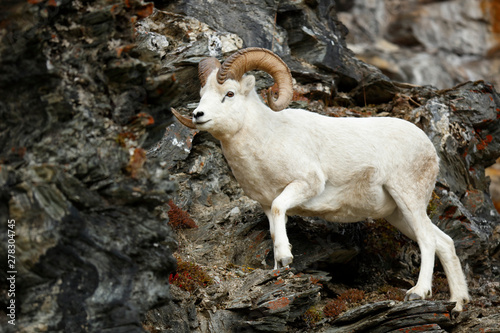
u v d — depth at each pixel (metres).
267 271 23.44
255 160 24.08
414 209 26.25
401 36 78.62
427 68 73.88
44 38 17.80
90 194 17.84
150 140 20.94
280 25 38.22
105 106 18.73
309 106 35.41
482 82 37.38
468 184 35.62
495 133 37.03
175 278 22.81
